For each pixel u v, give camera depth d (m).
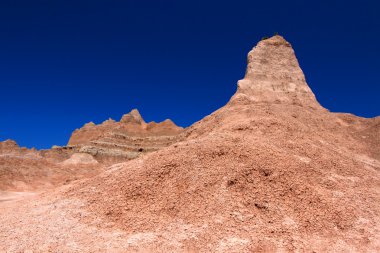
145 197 23.38
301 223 20.88
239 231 19.81
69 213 22.84
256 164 24.78
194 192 22.84
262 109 38.66
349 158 32.69
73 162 86.56
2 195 48.28
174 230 20.14
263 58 50.47
